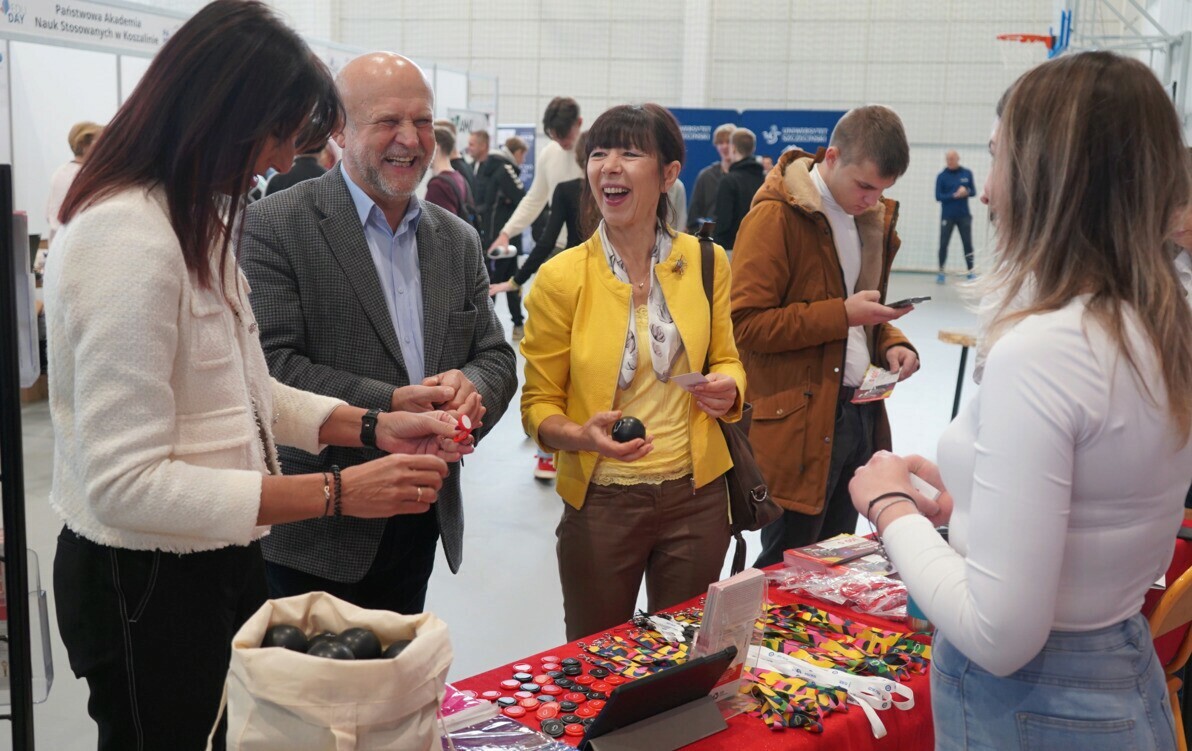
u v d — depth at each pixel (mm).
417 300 2186
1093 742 1135
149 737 1479
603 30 14383
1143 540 1129
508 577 3885
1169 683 2115
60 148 6207
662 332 2178
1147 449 1085
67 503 1417
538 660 1805
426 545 2240
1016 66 13125
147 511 1308
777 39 14023
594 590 2227
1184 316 1098
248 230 2037
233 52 1366
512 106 14766
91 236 1301
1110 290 1092
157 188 1364
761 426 2816
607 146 2127
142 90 1375
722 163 8180
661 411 2195
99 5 5281
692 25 14055
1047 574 1055
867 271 2896
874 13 13719
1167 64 8594
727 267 2285
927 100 13820
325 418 1777
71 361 1334
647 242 2207
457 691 1619
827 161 2785
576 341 2182
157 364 1312
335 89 1513
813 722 1595
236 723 1122
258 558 1610
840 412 2875
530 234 8891
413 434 1764
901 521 1259
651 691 1488
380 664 1091
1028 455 1053
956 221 13055
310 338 2070
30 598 1505
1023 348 1075
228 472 1383
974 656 1113
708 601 1604
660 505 2191
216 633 1502
